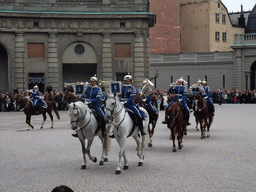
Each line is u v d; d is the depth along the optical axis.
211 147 18.81
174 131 18.39
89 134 14.37
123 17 52.44
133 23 53.00
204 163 14.84
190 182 11.98
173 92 18.91
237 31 89.44
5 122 33.94
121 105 13.92
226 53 74.50
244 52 73.25
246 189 11.09
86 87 15.58
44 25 51.88
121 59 53.19
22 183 12.22
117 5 53.12
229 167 14.03
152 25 58.31
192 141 21.11
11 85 51.88
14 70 51.84
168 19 83.12
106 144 14.93
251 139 21.34
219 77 74.94
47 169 14.21
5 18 50.97
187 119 18.98
